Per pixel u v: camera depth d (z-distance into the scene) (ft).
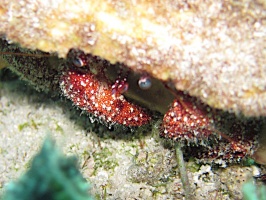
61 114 0.95
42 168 0.38
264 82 0.60
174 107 0.70
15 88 1.01
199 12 0.61
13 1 0.63
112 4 0.62
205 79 0.61
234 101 0.61
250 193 0.57
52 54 0.75
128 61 0.63
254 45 0.60
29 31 0.63
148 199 0.81
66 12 0.62
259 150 0.76
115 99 0.75
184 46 0.61
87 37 0.63
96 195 0.82
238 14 0.61
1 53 0.78
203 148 0.78
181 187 0.81
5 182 0.88
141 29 0.62
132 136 0.87
